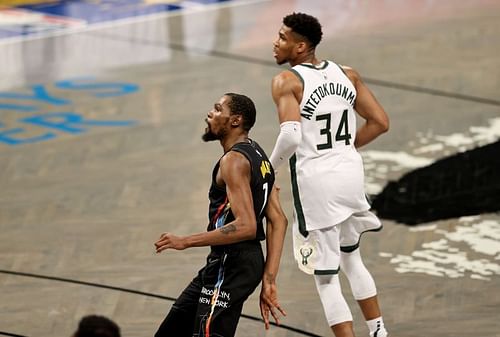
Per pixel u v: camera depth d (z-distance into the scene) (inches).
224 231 352.2
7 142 718.5
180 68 895.1
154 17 1091.9
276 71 880.9
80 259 528.1
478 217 575.5
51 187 634.2
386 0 1155.3
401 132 719.7
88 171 661.9
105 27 1050.7
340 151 408.2
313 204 403.2
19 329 449.1
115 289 490.9
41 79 870.4
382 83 842.8
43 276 506.9
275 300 364.5
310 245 405.1
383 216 578.6
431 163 660.7
